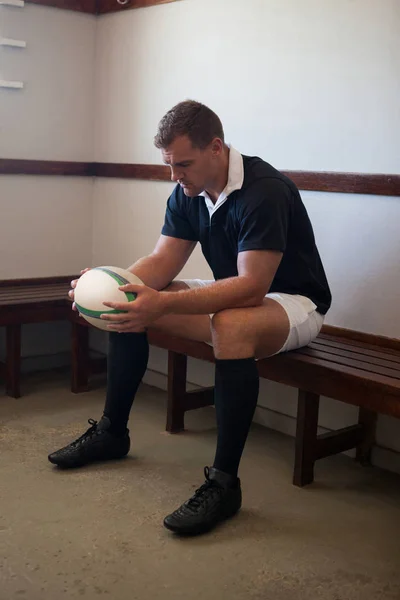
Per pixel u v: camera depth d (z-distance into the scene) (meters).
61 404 3.23
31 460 2.55
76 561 1.88
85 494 2.29
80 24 3.73
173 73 3.37
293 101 2.84
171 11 3.34
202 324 2.46
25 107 3.60
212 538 2.04
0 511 2.15
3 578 1.79
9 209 3.63
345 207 2.71
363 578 1.86
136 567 1.87
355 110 2.63
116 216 3.80
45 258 3.80
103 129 3.81
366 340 2.67
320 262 2.52
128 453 2.66
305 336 2.38
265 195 2.17
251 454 2.73
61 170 3.76
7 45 3.48
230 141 3.13
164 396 3.43
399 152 2.52
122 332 2.31
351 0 2.60
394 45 2.49
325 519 2.19
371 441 2.66
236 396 2.07
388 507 2.30
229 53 3.08
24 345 3.75
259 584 1.81
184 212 2.49
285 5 2.82
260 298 2.17
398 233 2.56
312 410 2.41
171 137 2.11
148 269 2.47
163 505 2.23
